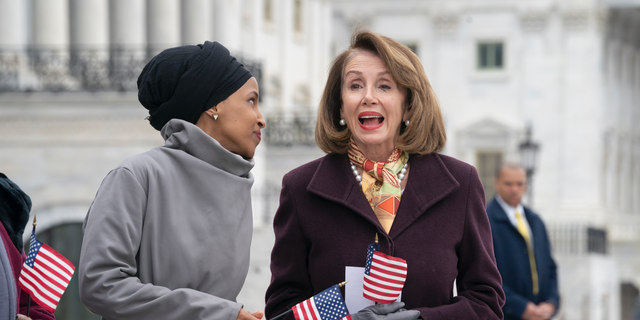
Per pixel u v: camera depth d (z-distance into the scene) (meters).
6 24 18.81
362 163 3.63
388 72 3.58
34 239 3.59
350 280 3.44
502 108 38.72
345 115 3.62
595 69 37.94
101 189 3.24
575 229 27.14
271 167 22.38
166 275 3.22
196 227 3.28
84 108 14.98
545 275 7.25
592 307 24.70
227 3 27.75
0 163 15.02
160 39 23.61
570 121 38.09
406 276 3.42
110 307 3.05
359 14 40.31
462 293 3.51
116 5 22.28
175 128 3.41
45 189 14.96
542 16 38.12
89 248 3.11
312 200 3.59
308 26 35.72
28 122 15.00
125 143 14.99
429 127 3.62
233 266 3.36
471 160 38.78
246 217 3.46
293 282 3.63
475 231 3.53
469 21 39.06
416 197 3.53
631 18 41.44
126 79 15.78
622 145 42.72
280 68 33.53
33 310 3.84
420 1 39.56
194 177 3.33
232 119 3.48
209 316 3.09
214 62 3.46
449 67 39.28
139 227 3.20
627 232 38.69
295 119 23.20
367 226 3.50
